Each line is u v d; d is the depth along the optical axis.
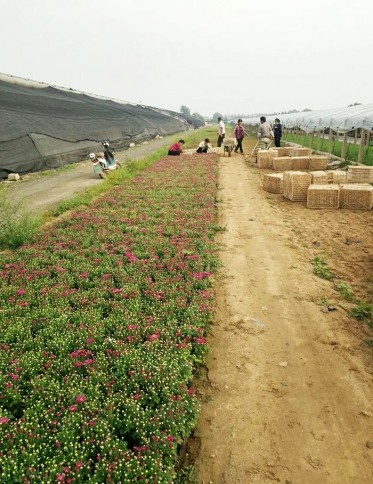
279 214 11.23
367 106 23.06
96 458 3.47
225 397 4.35
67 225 10.43
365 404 4.16
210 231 9.48
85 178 19.12
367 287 6.60
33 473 3.16
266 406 4.20
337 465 3.50
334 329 5.48
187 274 6.96
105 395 4.15
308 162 18.00
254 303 6.28
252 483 3.38
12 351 4.81
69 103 35.28
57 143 24.16
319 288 6.67
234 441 3.80
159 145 38.75
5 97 25.47
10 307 5.96
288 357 4.95
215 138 44.06
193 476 3.47
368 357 4.87
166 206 12.09
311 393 4.34
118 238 9.02
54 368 4.58
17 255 8.27
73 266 7.46
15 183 17.97
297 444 3.73
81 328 5.20
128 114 48.16
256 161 21.70
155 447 3.45
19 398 4.07
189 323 5.26
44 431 3.63
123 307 5.74
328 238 9.06
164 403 3.95
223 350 5.14
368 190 11.08
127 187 15.10
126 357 4.52
